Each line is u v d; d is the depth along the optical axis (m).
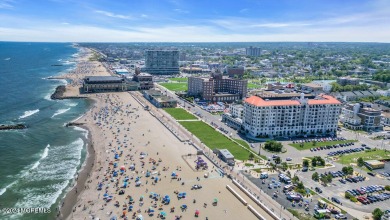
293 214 154.62
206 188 180.25
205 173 198.62
